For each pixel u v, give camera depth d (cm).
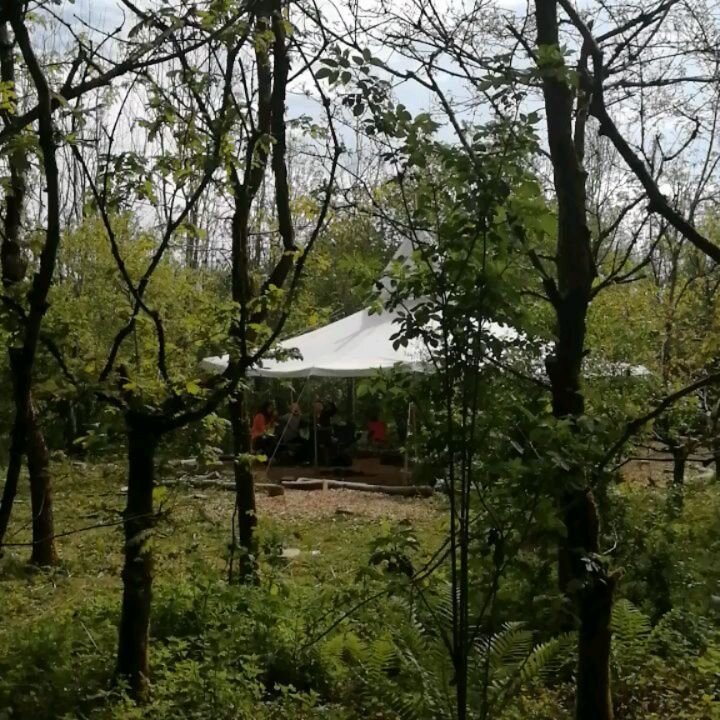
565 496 413
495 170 356
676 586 706
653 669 610
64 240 1689
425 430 385
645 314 1002
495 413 380
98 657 610
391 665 582
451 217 367
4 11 268
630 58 514
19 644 648
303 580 943
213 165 462
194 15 393
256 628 644
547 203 466
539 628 602
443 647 554
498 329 411
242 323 539
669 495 834
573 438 375
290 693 575
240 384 595
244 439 797
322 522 1434
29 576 988
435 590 500
